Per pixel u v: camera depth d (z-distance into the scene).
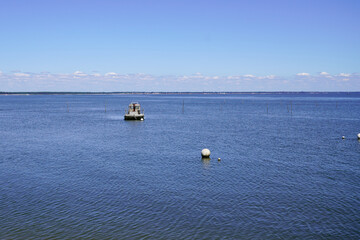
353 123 84.94
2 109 151.88
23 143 51.78
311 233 20.00
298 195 26.47
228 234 19.84
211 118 102.38
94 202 24.83
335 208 23.75
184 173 33.19
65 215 22.42
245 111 137.88
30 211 23.03
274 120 94.69
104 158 40.19
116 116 111.44
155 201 25.11
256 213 22.89
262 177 31.70
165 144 51.09
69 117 106.62
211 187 28.53
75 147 48.12
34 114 120.06
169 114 120.56
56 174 32.50
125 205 24.28
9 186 28.53
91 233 19.88
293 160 39.22
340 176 32.00
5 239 18.97
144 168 35.16
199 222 21.45
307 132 66.31
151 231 20.19
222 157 40.94
